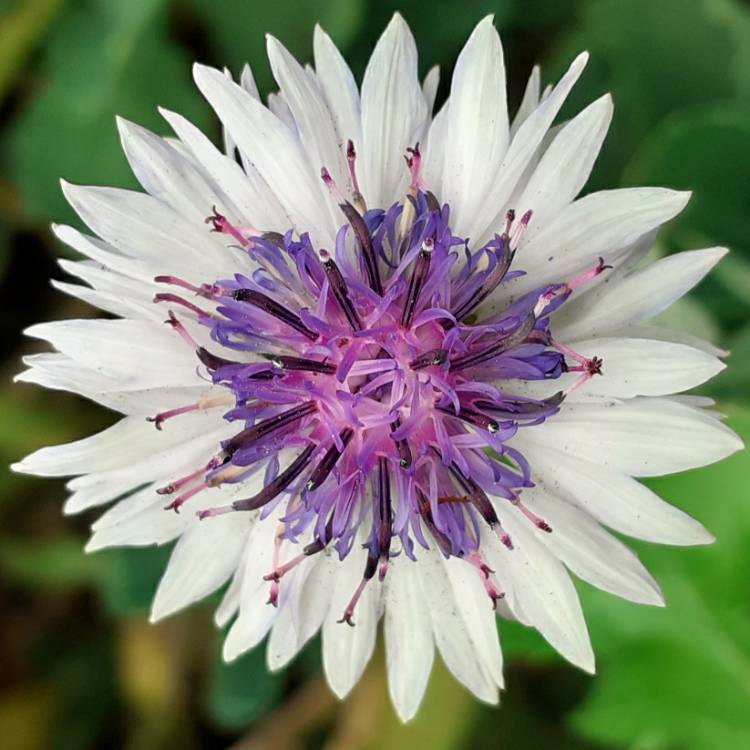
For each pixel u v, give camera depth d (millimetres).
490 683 61
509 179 57
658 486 77
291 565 60
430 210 55
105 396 58
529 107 62
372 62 57
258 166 57
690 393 81
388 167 58
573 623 59
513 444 59
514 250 56
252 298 56
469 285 57
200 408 58
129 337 57
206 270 58
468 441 57
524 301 57
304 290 58
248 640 60
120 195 57
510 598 60
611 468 57
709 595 78
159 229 58
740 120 80
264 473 59
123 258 57
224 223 57
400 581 61
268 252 56
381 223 57
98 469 58
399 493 57
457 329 56
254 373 56
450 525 57
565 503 58
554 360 56
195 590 61
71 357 57
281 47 57
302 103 57
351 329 57
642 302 58
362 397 57
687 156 83
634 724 81
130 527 60
